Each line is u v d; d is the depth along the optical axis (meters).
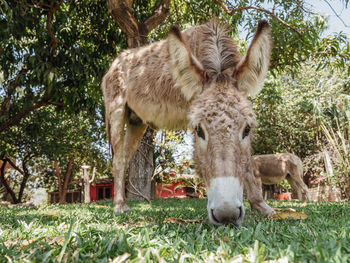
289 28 7.26
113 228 2.15
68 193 27.56
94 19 9.20
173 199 8.81
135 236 1.73
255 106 14.91
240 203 1.98
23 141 16.36
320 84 15.98
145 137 7.88
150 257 1.27
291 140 15.60
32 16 7.40
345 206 4.25
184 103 3.65
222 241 1.46
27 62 8.90
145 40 7.71
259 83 2.70
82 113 15.65
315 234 1.63
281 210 3.41
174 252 1.36
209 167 2.10
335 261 1.05
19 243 1.68
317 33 7.41
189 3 9.12
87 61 8.62
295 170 10.58
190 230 2.01
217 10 8.67
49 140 15.98
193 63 2.67
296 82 16.77
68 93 9.30
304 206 4.45
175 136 11.81
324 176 13.32
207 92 2.38
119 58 4.73
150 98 4.05
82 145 17.48
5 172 22.66
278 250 1.25
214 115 2.17
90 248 1.44
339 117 12.98
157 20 8.07
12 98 10.29
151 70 4.10
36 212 3.94
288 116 15.20
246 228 1.97
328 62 8.28
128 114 4.82
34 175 24.64
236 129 2.14
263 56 2.63
